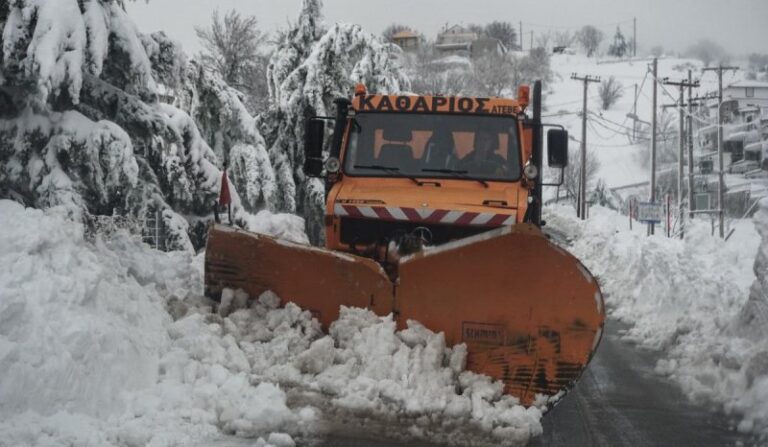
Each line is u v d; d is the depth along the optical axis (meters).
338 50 16.69
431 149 8.03
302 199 17.23
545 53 106.62
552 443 5.42
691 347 8.40
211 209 13.24
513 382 5.80
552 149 8.03
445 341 5.94
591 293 5.67
